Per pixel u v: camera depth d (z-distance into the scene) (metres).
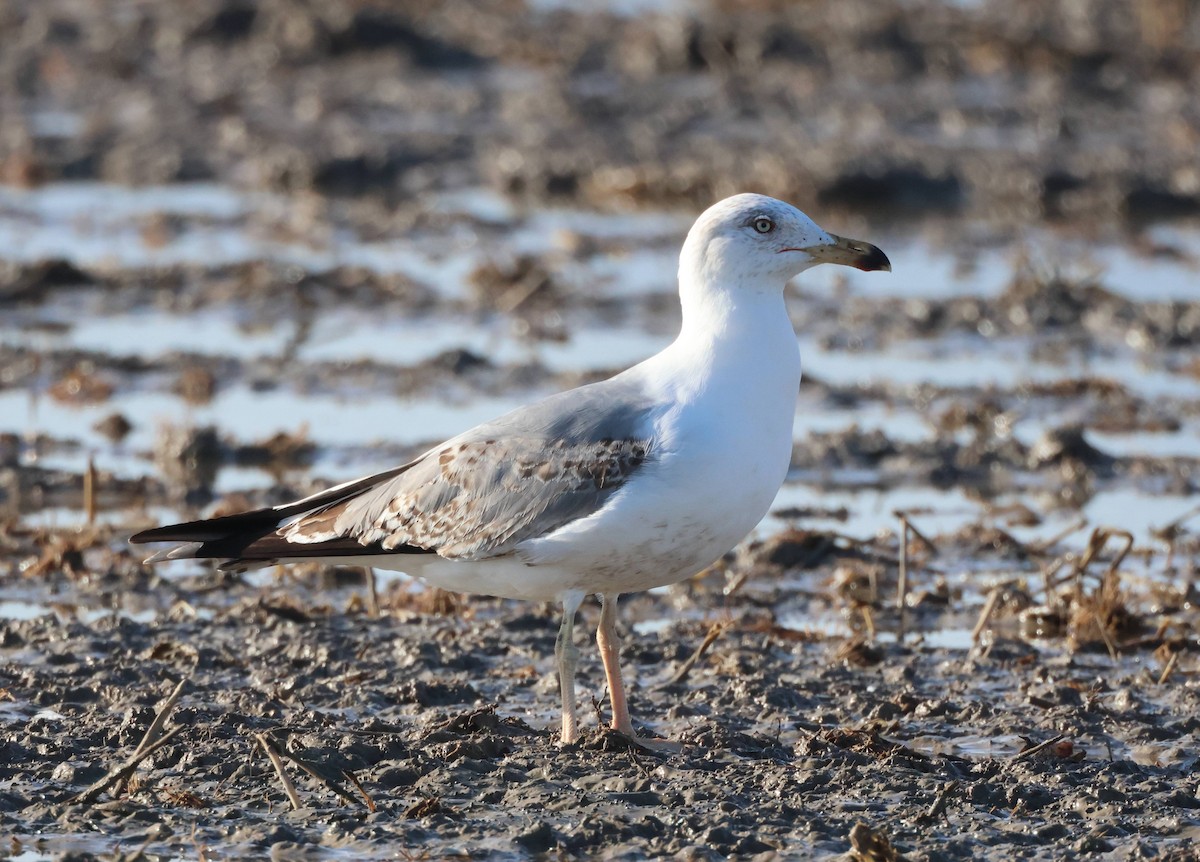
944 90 34.38
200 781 9.00
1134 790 9.12
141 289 22.36
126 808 8.61
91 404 18.27
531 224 26.56
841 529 14.99
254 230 25.67
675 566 9.48
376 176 29.31
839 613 12.94
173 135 30.81
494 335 21.08
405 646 11.47
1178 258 24.80
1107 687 11.12
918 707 10.59
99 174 29.27
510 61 36.62
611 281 23.36
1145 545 14.55
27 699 10.45
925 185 28.39
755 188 27.83
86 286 22.38
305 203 27.48
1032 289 22.00
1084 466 16.67
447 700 10.63
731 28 36.53
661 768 9.22
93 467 14.59
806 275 23.98
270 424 17.62
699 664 11.48
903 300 22.25
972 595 13.37
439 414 18.06
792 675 11.25
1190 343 20.88
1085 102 33.50
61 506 15.24
